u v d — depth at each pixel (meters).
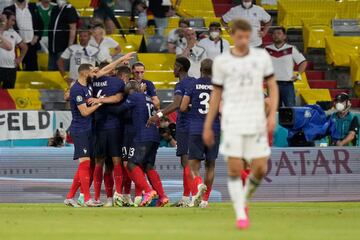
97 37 67.69
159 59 70.81
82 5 75.00
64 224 32.00
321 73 75.00
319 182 56.00
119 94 46.59
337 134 57.94
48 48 69.06
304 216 36.81
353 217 36.38
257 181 28.98
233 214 37.88
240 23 28.11
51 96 67.06
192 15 77.31
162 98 67.62
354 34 76.81
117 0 74.44
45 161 53.84
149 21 72.31
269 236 26.56
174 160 54.28
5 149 53.66
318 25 76.50
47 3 69.31
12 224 32.09
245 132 27.95
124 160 47.81
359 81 72.69
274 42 67.12
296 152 55.75
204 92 44.25
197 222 32.66
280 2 78.50
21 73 68.81
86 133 46.50
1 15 66.81
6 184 53.59
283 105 67.19
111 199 48.81
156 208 44.16
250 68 28.08
